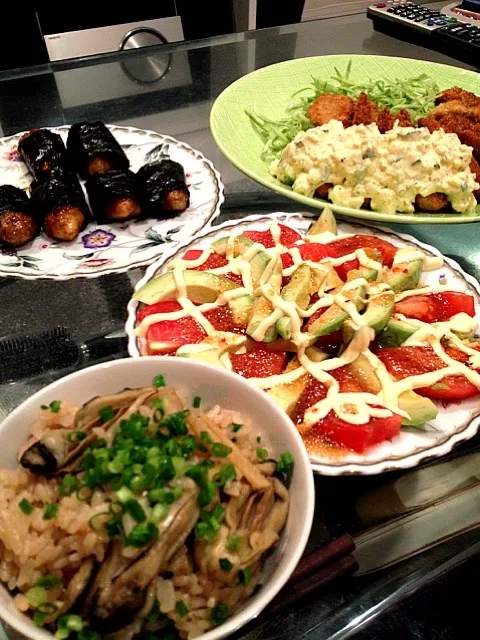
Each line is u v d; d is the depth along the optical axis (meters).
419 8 0.74
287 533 0.23
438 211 0.47
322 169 0.46
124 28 0.85
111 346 0.37
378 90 0.61
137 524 0.20
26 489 0.23
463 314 0.37
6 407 0.33
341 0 1.02
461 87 0.62
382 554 0.28
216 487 0.22
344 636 0.26
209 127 0.57
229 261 0.39
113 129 0.55
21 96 0.59
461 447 0.32
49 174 0.47
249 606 0.21
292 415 0.31
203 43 0.67
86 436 0.24
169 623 0.21
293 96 0.60
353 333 0.34
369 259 0.39
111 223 0.47
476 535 0.29
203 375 0.27
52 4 0.86
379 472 0.29
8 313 0.39
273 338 0.34
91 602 0.20
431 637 0.26
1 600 0.20
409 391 0.32
